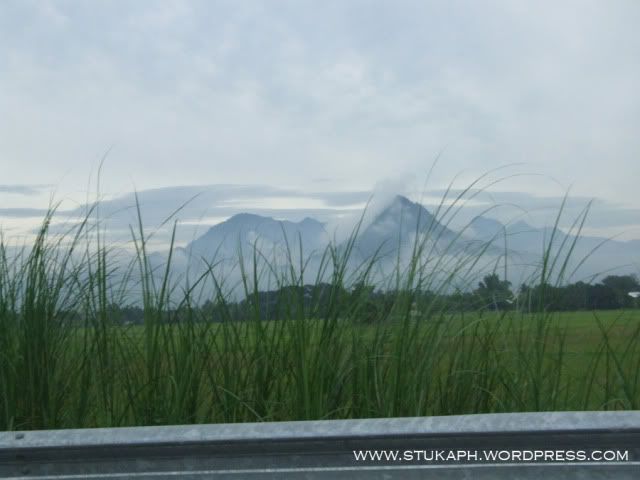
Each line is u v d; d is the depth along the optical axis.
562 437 1.85
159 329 3.32
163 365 3.30
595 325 3.25
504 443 1.86
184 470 1.93
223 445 1.92
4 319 3.38
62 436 1.95
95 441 1.93
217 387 3.31
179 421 3.17
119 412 3.35
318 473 1.90
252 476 1.91
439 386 3.24
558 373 3.19
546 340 3.21
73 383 3.43
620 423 1.83
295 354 3.21
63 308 3.52
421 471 1.88
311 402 3.12
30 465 1.96
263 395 3.29
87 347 3.45
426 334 3.21
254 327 3.35
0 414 3.28
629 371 3.13
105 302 3.44
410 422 1.90
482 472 1.86
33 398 3.27
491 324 3.28
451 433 1.85
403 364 3.12
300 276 3.30
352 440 1.89
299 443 1.91
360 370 3.17
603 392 3.16
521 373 3.19
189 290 3.41
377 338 3.23
